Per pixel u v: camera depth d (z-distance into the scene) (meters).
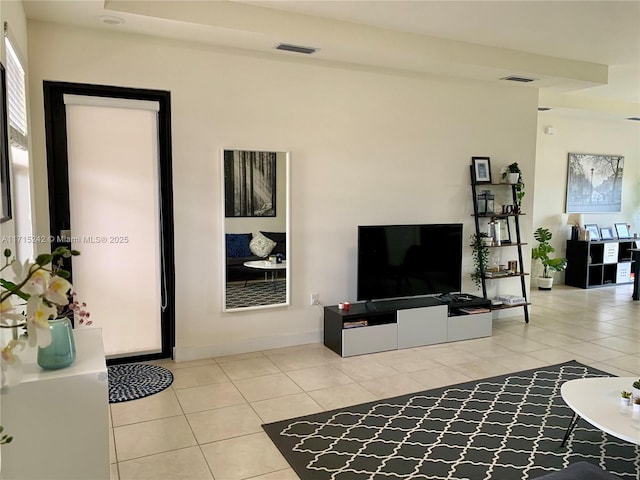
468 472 2.50
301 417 3.10
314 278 4.58
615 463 2.59
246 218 4.24
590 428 2.98
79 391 1.86
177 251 4.00
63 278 1.26
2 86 2.08
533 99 5.64
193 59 3.93
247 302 4.30
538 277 7.64
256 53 4.14
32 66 3.46
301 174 4.43
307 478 2.43
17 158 3.06
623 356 4.35
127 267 3.95
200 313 4.13
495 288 5.69
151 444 2.75
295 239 4.46
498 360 4.23
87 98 3.66
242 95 4.12
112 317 3.94
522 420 3.09
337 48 4.03
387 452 2.69
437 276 4.87
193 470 2.49
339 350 4.29
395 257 4.63
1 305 1.17
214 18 3.52
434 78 4.99
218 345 4.21
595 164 7.99
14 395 1.78
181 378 3.71
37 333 1.19
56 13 3.29
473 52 4.54
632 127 8.32
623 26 4.01
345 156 4.61
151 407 3.22
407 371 3.93
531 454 2.68
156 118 3.93
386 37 4.14
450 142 5.16
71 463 1.89
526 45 4.57
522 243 5.67
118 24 3.50
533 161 5.74
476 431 2.94
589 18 3.83
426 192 5.07
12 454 1.81
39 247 3.58
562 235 7.86
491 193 5.54
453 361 4.19
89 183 3.77
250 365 4.02
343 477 2.45
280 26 3.73
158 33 3.71
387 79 4.73
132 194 3.91
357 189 4.70
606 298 6.85
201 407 3.22
